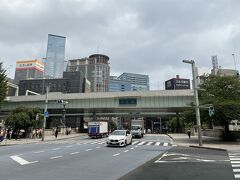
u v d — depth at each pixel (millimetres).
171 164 13094
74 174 9844
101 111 84750
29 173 9922
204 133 55781
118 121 167375
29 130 42094
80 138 43375
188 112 36812
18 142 31078
